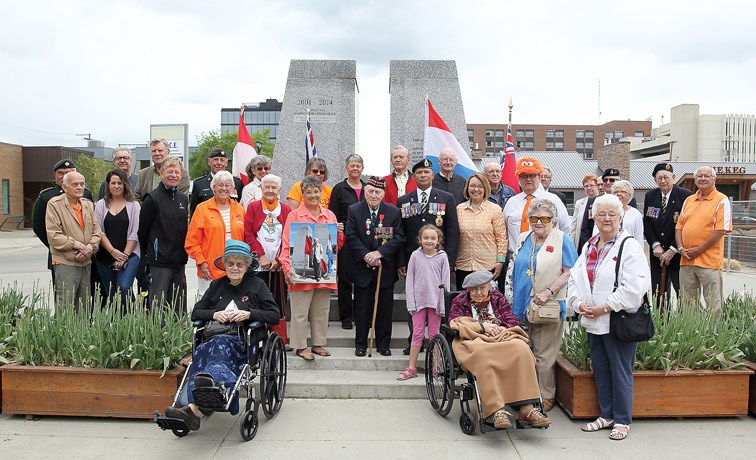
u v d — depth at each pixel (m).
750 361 5.34
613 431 4.64
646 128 105.62
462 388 4.72
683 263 6.88
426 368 5.30
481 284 4.98
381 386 5.56
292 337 6.09
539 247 5.19
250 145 8.50
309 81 8.68
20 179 35.25
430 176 6.21
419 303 5.68
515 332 4.83
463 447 4.44
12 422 4.90
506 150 8.00
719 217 6.49
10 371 4.92
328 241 5.98
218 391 4.06
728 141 89.25
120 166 7.03
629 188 6.65
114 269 6.41
